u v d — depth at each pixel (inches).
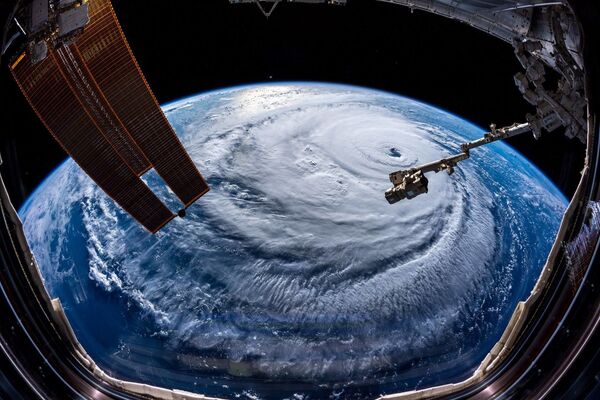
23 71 339.6
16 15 269.4
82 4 253.1
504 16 384.2
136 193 513.3
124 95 403.9
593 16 259.0
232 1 429.1
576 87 313.6
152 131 457.7
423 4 471.2
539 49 349.4
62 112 398.0
